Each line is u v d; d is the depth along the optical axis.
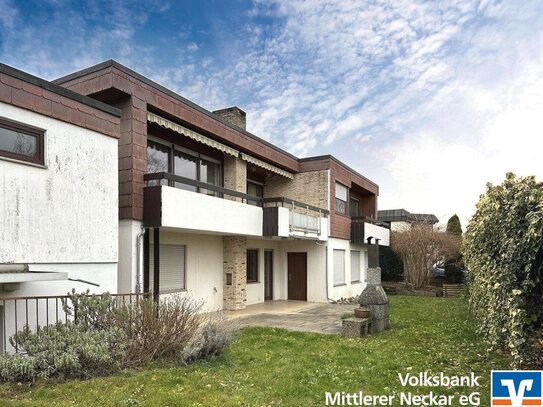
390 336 9.69
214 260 14.32
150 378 5.80
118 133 8.28
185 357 6.68
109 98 9.77
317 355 7.68
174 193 9.96
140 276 9.54
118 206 8.84
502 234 6.20
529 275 5.52
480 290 8.17
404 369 6.77
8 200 6.18
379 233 23.39
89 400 4.90
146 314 6.77
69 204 7.18
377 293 10.55
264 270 18.08
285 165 17.61
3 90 6.13
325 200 18.34
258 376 6.27
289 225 14.80
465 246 11.80
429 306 15.94
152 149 11.92
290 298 18.77
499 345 7.33
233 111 16.36
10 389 5.13
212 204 11.43
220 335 7.21
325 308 15.53
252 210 13.63
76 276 7.29
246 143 14.61
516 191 6.14
